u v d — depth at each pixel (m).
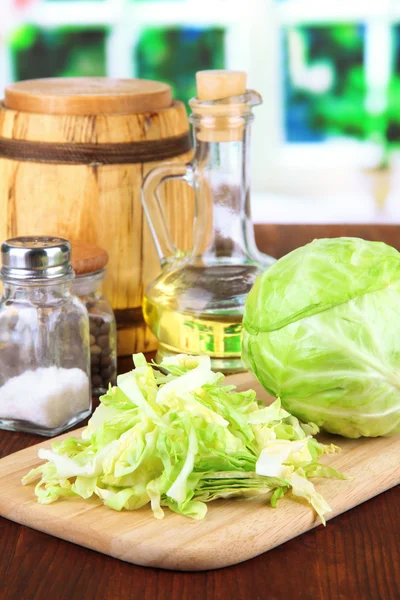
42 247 0.90
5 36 2.08
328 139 2.20
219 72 0.96
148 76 2.11
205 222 0.98
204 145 0.97
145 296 0.99
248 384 0.94
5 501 0.81
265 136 2.20
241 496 0.81
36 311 0.91
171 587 0.75
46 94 0.99
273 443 0.82
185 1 2.06
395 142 2.19
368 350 0.83
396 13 2.08
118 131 0.99
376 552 0.78
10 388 0.91
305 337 0.84
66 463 0.81
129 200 1.00
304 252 0.87
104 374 0.97
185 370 0.87
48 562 0.77
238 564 0.77
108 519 0.79
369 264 0.85
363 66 2.14
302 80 2.15
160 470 0.81
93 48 2.09
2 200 1.01
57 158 0.98
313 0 2.08
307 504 0.80
